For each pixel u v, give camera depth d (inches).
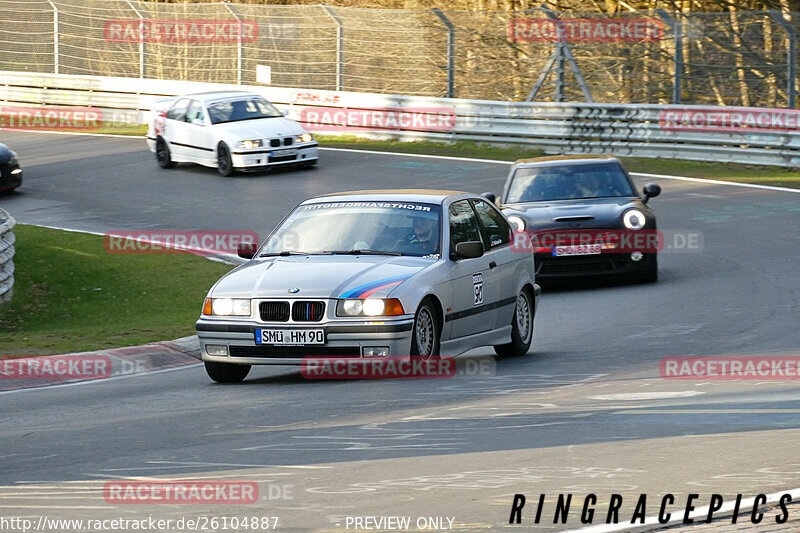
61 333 1561.3
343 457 801.6
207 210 2682.1
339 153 3491.6
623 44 3705.7
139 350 1417.3
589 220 1808.6
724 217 2388.0
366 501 679.1
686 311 1568.7
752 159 3083.2
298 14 4451.3
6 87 4640.8
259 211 2645.2
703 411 923.4
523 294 1365.7
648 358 1231.5
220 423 956.0
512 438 845.2
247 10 4953.3
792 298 1615.4
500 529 616.7
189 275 2020.2
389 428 899.4
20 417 1045.8
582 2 4439.0
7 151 2952.8
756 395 989.2
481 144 3567.9
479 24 3973.9
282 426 928.9
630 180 1950.1
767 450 778.8
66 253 2160.4
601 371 1165.7
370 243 1232.2
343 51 4170.8
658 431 851.4
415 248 1220.5
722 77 3708.2
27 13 4845.0
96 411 1058.7
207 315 1164.5
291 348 1122.0
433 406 992.2
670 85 3735.2
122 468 796.0
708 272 1893.5
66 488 740.7
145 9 4694.9
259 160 3110.2
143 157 3535.9
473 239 1284.4
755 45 3750.0
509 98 3934.5
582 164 1978.3
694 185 2783.0
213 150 3154.5
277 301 1130.0
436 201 1275.8
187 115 3272.6
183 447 861.8
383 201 1291.8
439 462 775.7
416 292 1131.9
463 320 1216.2
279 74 4466.0
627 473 729.0
